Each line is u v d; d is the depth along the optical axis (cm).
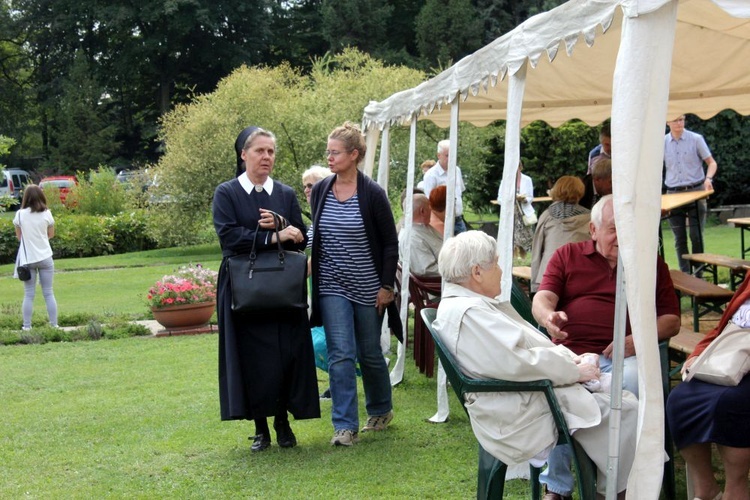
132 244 2203
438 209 740
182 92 4562
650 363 305
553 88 730
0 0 4609
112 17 4203
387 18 4119
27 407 634
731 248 1358
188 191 1934
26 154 4866
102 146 4300
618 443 318
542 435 322
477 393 327
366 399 532
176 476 459
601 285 414
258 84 1933
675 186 978
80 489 444
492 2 3859
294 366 486
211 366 764
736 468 330
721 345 341
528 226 1096
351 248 508
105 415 600
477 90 491
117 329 973
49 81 4638
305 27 4475
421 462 461
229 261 472
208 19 4091
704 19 471
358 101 1878
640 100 300
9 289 1501
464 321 328
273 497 420
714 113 835
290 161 1866
